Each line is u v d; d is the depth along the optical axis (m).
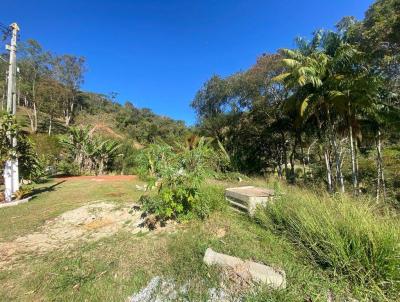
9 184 7.74
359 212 3.50
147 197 5.91
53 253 3.80
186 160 4.75
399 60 11.97
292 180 17.47
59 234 4.63
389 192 13.90
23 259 3.66
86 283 2.91
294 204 4.34
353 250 2.87
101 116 46.47
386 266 2.61
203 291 2.65
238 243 3.61
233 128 22.66
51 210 6.26
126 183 11.06
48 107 38.81
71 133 17.91
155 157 4.91
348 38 13.35
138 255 3.49
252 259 3.19
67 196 8.05
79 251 3.79
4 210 6.50
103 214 5.59
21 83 35.09
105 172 18.20
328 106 13.30
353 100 12.58
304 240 3.44
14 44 8.70
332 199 4.43
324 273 2.85
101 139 18.61
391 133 16.62
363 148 21.06
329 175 15.40
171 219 4.82
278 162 22.52
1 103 36.28
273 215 4.40
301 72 12.21
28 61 35.41
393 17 11.30
